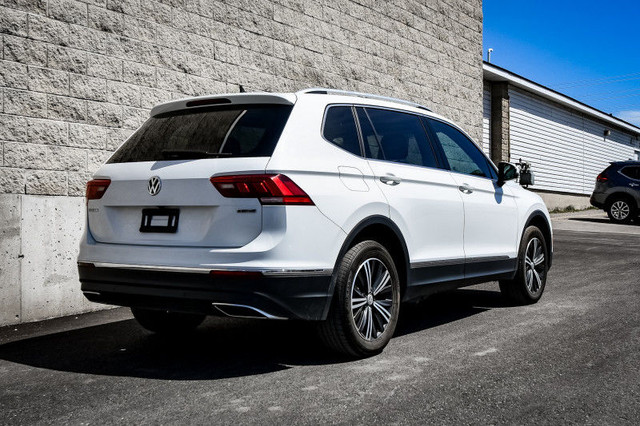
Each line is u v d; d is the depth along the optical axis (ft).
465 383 12.02
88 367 13.82
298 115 13.65
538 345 15.05
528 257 20.97
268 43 28.07
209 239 12.55
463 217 17.56
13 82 19.45
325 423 10.02
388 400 11.07
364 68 33.68
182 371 13.30
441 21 40.04
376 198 14.40
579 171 83.25
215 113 14.14
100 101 21.65
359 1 33.45
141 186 13.48
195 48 24.86
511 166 19.58
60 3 20.61
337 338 13.52
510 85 64.13
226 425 10.01
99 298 14.01
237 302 12.16
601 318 18.17
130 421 10.29
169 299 12.86
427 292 16.29
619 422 10.02
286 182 12.52
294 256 12.42
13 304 19.15
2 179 19.20
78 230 20.81
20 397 11.70
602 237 45.03
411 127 17.04
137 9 22.85
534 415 10.30
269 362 13.87
